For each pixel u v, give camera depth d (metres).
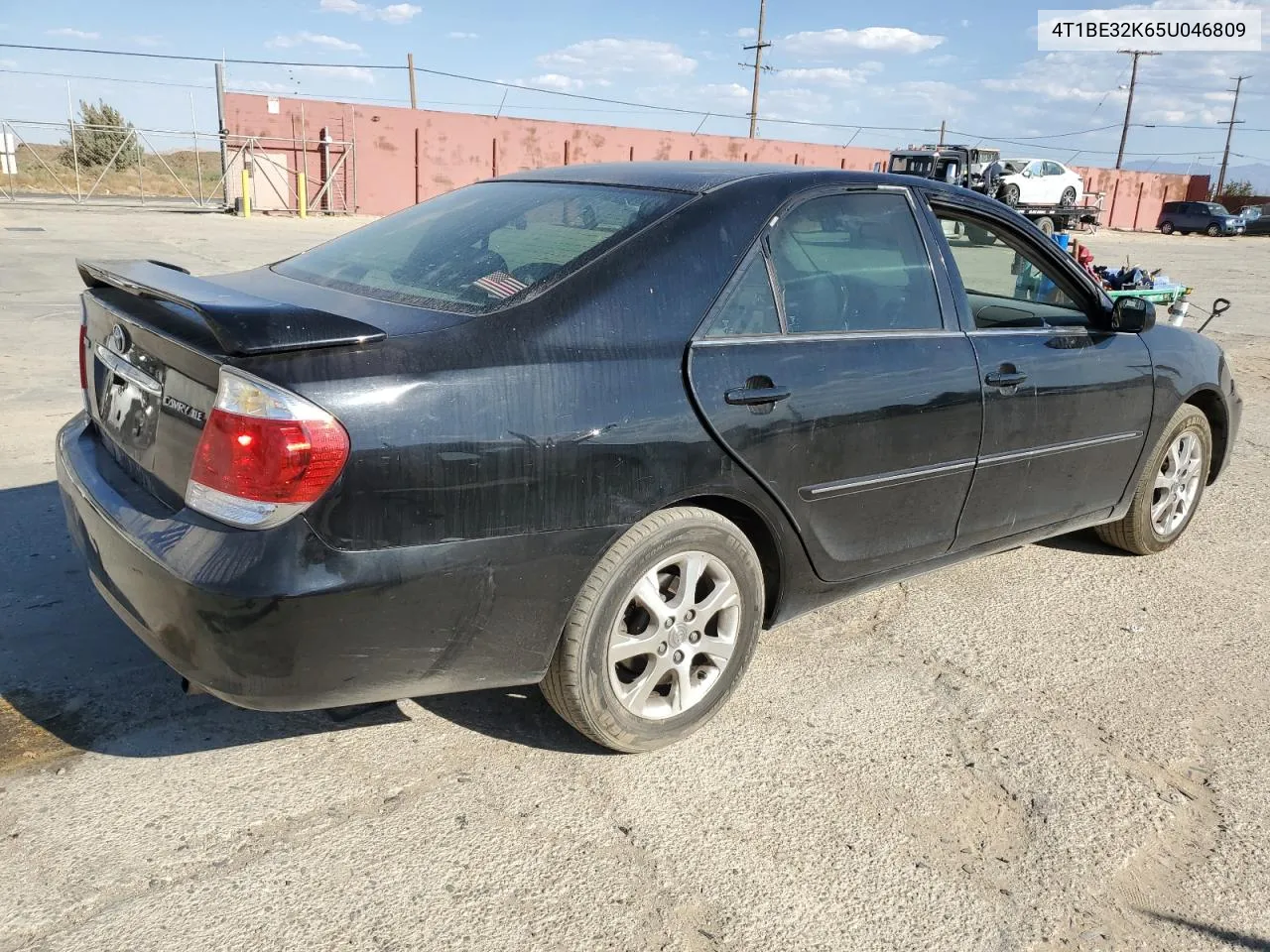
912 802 2.73
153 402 2.51
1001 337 3.55
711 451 2.70
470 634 2.43
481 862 2.41
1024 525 3.83
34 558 3.91
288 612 2.15
